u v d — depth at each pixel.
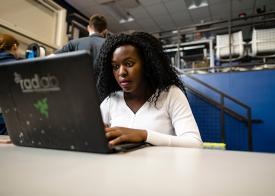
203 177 0.28
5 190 0.23
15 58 1.86
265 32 2.93
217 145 1.94
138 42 0.92
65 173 0.30
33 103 0.47
